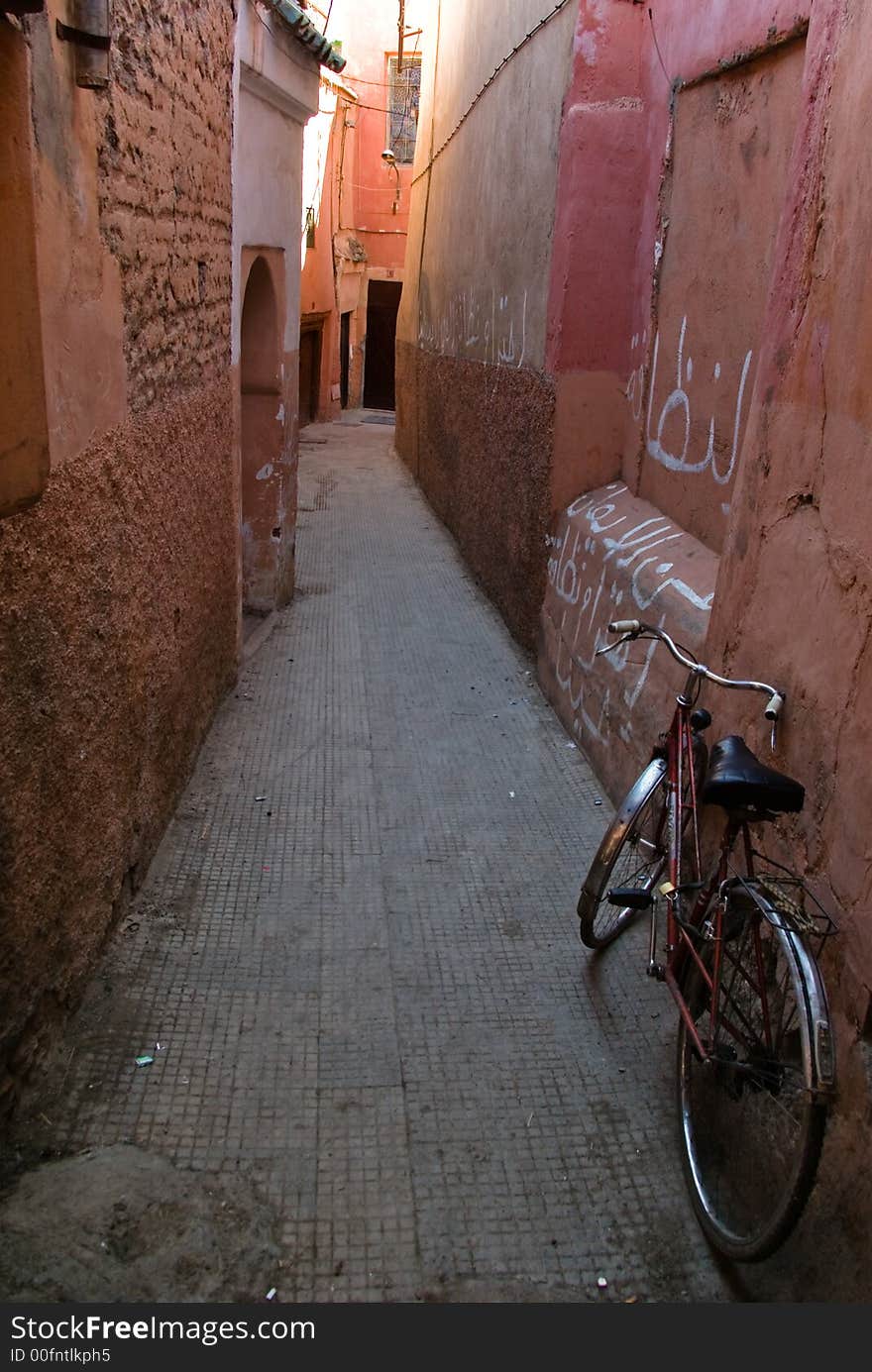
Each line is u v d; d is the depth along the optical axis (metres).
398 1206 2.41
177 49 3.65
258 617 6.95
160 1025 2.90
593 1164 2.57
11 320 1.87
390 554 9.11
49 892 2.51
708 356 4.16
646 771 3.29
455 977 3.25
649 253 4.95
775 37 3.49
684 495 4.44
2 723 2.10
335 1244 2.30
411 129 19.05
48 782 2.42
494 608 7.39
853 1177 1.93
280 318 6.63
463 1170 2.53
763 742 2.64
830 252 2.44
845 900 2.08
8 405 1.87
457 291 9.61
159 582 3.54
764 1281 2.14
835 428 2.36
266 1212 2.36
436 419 10.86
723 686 2.67
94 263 2.68
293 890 3.67
